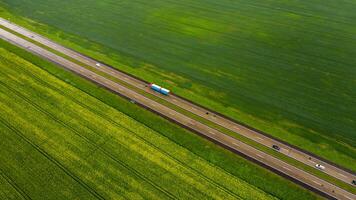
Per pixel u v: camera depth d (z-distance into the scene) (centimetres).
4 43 11394
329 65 10606
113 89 9638
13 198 6888
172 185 7169
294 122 8719
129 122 8631
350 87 9762
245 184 7250
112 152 7819
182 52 11175
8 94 9331
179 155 7819
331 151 8000
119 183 7181
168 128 8475
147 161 7650
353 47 11394
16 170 7406
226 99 9381
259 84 9869
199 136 8306
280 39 11812
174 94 9512
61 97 9300
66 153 7781
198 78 10094
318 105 9194
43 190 7031
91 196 6938
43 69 10306
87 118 8681
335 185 7275
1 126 8406
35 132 8262
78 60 10725
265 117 8850
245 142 8181
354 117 8844
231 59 10856
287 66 10562
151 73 10288
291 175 7456
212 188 7144
